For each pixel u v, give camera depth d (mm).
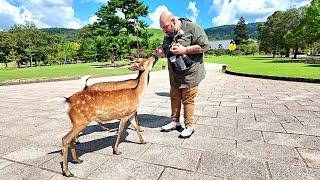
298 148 4004
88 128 5305
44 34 83062
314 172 3273
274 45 61688
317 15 37094
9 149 4277
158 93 9695
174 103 4914
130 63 4133
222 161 3621
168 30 4285
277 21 59125
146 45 35500
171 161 3660
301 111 6328
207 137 4566
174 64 4344
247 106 7020
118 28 35844
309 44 46625
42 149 4258
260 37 71250
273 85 11500
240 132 4797
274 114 6070
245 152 3898
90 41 57938
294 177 3164
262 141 4320
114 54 40312
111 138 4676
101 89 4074
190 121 4652
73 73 22828
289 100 7805
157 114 6328
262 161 3594
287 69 19938
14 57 68062
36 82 16172
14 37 72688
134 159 3760
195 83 4469
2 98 9781
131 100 3822
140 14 35344
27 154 4062
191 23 4316
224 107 6934
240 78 15227
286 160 3611
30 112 6957
